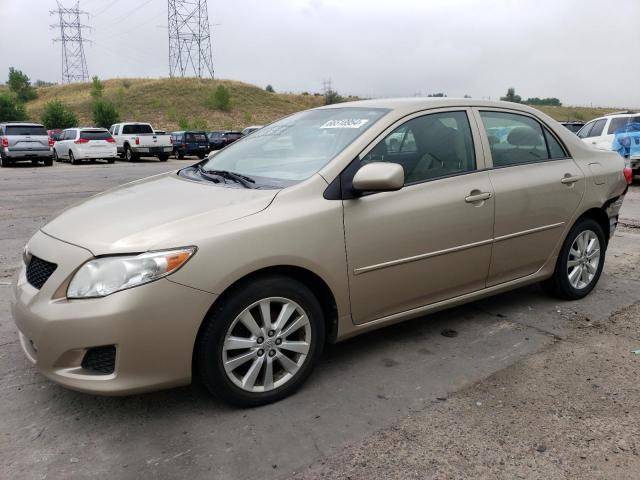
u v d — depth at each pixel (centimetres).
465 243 367
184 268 264
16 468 250
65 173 1820
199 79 7969
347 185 318
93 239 275
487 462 254
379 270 330
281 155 358
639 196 1118
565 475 244
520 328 407
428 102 372
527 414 292
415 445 266
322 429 280
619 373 336
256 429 280
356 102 397
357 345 381
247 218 286
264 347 296
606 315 431
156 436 275
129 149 2597
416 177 349
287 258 290
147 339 261
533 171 409
